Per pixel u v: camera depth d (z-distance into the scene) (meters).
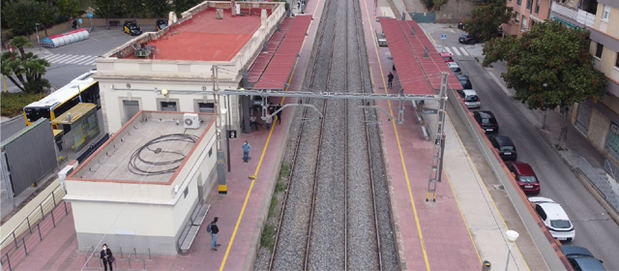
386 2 88.62
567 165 33.16
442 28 72.69
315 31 65.94
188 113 27.20
